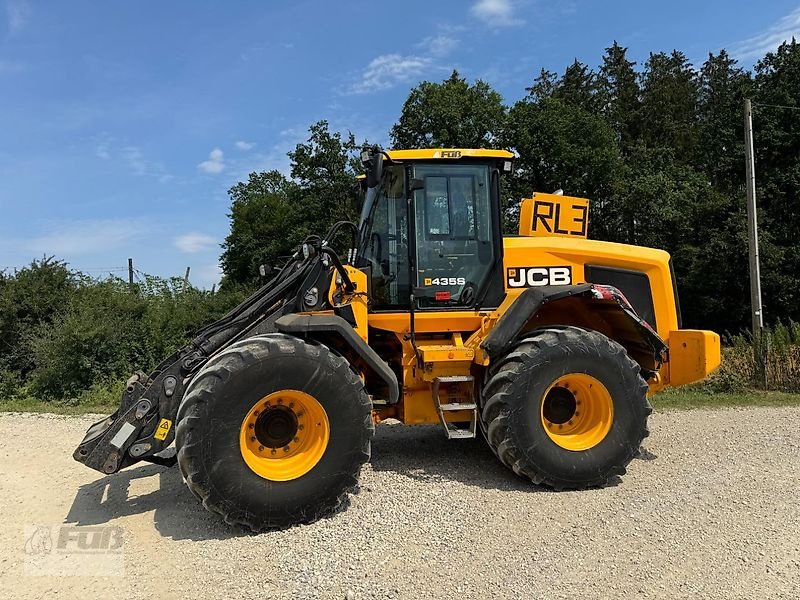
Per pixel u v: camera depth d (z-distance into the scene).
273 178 49.72
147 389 4.58
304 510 4.32
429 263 5.48
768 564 3.65
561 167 29.39
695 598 3.29
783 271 26.52
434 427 7.55
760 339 11.61
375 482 5.24
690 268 28.17
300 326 4.62
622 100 44.16
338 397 4.45
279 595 3.38
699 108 48.91
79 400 10.61
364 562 3.73
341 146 26.75
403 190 5.54
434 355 5.24
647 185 29.25
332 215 25.91
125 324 11.56
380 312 5.48
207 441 4.14
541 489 5.05
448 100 28.34
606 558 3.75
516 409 4.97
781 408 8.96
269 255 33.31
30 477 5.71
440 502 4.73
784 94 29.14
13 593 3.46
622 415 5.14
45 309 12.16
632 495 4.87
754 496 4.79
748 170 18.41
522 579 3.51
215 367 4.24
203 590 3.45
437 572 3.60
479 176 5.61
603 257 5.92
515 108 29.86
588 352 5.09
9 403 10.55
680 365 5.95
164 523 4.46
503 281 5.64
